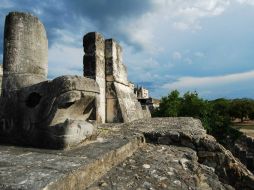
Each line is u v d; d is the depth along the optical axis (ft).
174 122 27.84
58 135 13.19
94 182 11.32
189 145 19.10
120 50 32.83
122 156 14.97
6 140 15.01
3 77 15.90
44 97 14.08
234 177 17.35
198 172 14.97
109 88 29.71
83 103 14.42
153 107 77.66
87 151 12.90
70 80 13.35
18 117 14.74
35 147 13.79
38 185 7.79
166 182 12.82
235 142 67.92
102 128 22.61
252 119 158.40
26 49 15.99
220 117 62.54
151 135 20.27
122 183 11.84
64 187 8.74
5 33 16.16
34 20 16.52
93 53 27.53
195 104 61.52
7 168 9.53
